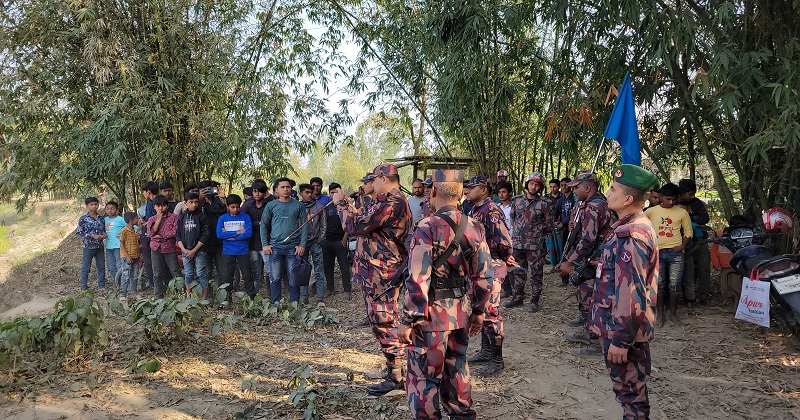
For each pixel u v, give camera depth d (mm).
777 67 5109
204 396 3951
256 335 5520
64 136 8758
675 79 6359
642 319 2861
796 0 4715
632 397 3010
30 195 9680
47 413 3586
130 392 3986
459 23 7559
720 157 7008
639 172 3029
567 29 6473
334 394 3900
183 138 9422
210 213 7547
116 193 9758
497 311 4477
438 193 3135
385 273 4098
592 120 6852
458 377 3113
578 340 5320
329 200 7566
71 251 11273
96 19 8352
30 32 8445
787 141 4719
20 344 4293
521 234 6613
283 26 10086
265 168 9961
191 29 9195
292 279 6637
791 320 4746
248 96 9367
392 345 4023
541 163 9961
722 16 5055
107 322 5828
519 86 8039
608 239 3143
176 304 4879
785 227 5344
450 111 8781
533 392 4137
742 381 4238
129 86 8469
